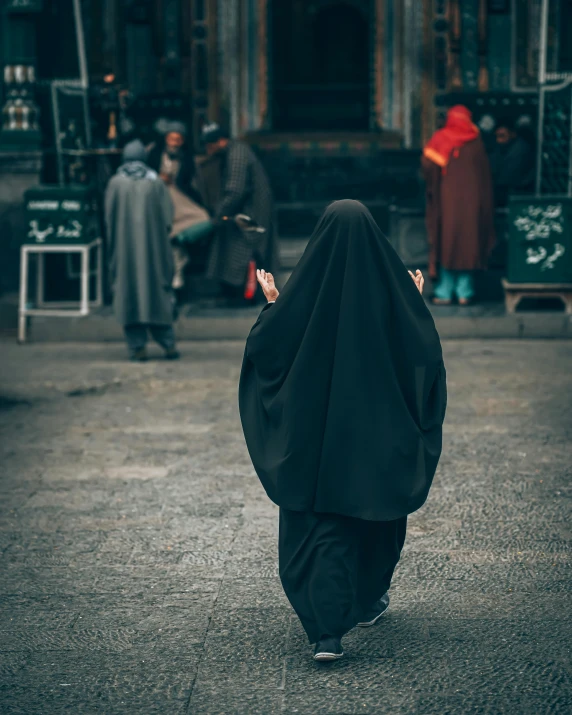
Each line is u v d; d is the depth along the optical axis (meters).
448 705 3.82
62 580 5.05
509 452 6.98
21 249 11.32
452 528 5.68
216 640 4.40
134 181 9.64
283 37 15.88
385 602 4.55
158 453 7.12
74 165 11.52
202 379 9.20
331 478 4.04
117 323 10.46
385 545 4.30
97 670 4.15
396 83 11.95
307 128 13.89
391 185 12.10
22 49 11.11
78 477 6.63
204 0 11.78
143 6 11.71
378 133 12.02
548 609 4.65
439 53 11.82
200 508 6.04
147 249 9.66
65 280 11.82
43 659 4.25
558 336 10.68
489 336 10.73
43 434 7.60
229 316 10.97
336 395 4.04
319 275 4.10
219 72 11.92
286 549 4.17
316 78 16.02
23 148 11.23
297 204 12.15
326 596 4.03
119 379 9.26
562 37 11.73
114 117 11.59
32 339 11.01
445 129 10.94
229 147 10.92
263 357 4.15
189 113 11.94
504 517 5.83
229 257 11.05
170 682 4.04
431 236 11.17
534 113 11.75
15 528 5.75
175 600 4.81
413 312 4.11
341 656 4.11
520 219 10.75
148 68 11.85
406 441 4.05
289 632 4.47
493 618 4.57
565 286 10.79
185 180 11.32
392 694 3.91
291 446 4.07
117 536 5.62
